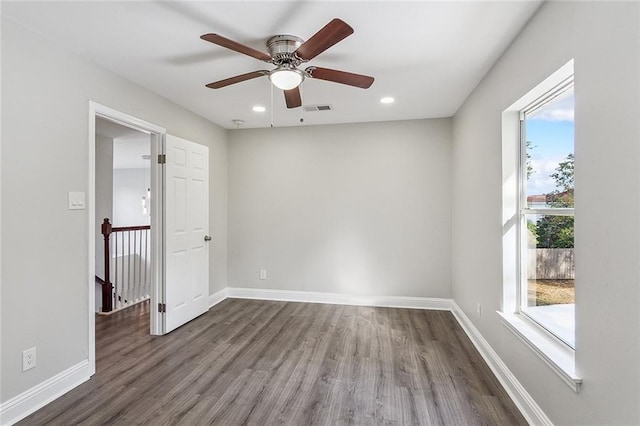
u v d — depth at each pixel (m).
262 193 4.74
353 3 1.86
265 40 2.28
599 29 1.38
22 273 2.07
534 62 1.94
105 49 2.40
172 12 1.95
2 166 1.97
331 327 3.61
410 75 2.87
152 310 3.41
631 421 1.22
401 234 4.37
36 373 2.15
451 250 4.24
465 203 3.54
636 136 1.19
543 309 2.12
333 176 4.54
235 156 4.82
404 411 2.10
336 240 4.54
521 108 2.33
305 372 2.61
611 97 1.32
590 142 1.45
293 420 2.02
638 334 1.18
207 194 4.12
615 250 1.30
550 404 1.77
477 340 3.07
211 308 4.29
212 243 4.44
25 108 2.09
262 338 3.29
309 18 2.01
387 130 4.39
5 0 1.82
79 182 2.46
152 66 2.69
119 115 2.85
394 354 2.93
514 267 2.41
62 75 2.33
